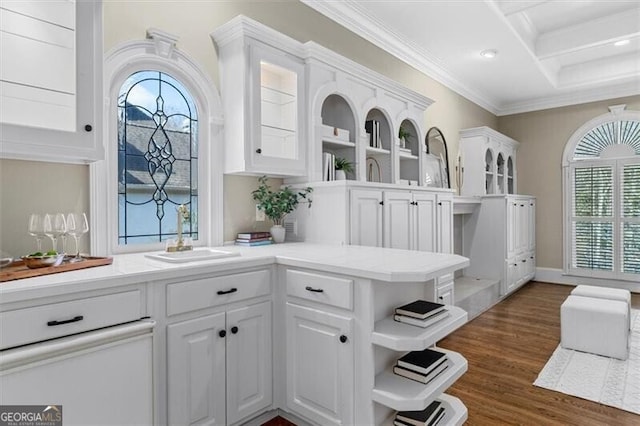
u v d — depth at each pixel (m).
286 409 1.94
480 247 5.00
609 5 3.69
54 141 1.52
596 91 5.52
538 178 6.10
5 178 1.65
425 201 3.35
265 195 2.69
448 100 4.98
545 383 2.48
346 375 1.67
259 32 2.37
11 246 1.67
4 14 1.48
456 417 1.76
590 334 2.99
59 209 1.81
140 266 1.60
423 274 1.52
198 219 2.42
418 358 1.74
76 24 1.58
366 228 2.68
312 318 1.81
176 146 2.32
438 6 3.34
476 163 5.09
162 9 2.21
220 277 1.74
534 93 5.70
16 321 1.18
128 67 2.09
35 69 1.52
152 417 1.47
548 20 3.98
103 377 1.33
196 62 2.35
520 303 4.63
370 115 3.54
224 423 1.75
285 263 1.93
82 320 1.32
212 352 1.70
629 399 2.27
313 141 2.71
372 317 1.60
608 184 5.48
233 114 2.40
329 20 3.28
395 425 1.65
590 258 5.62
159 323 1.54
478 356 2.95
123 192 2.09
